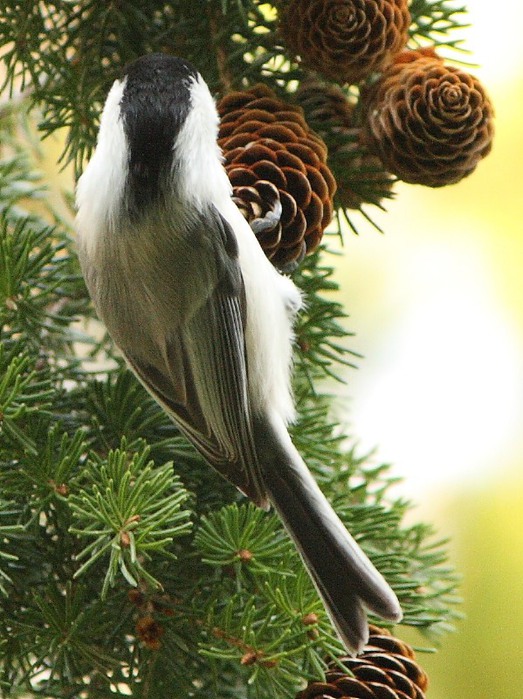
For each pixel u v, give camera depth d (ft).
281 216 18.60
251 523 16.39
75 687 17.28
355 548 17.28
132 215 18.78
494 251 29.14
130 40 20.58
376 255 29.35
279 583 16.30
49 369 19.42
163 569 17.21
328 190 18.76
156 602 16.76
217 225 18.75
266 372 19.36
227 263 18.86
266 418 19.24
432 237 29.48
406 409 27.61
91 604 17.17
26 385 17.49
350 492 19.94
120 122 18.81
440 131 18.53
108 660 16.49
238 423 19.01
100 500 15.46
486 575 24.48
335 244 29.12
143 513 15.51
